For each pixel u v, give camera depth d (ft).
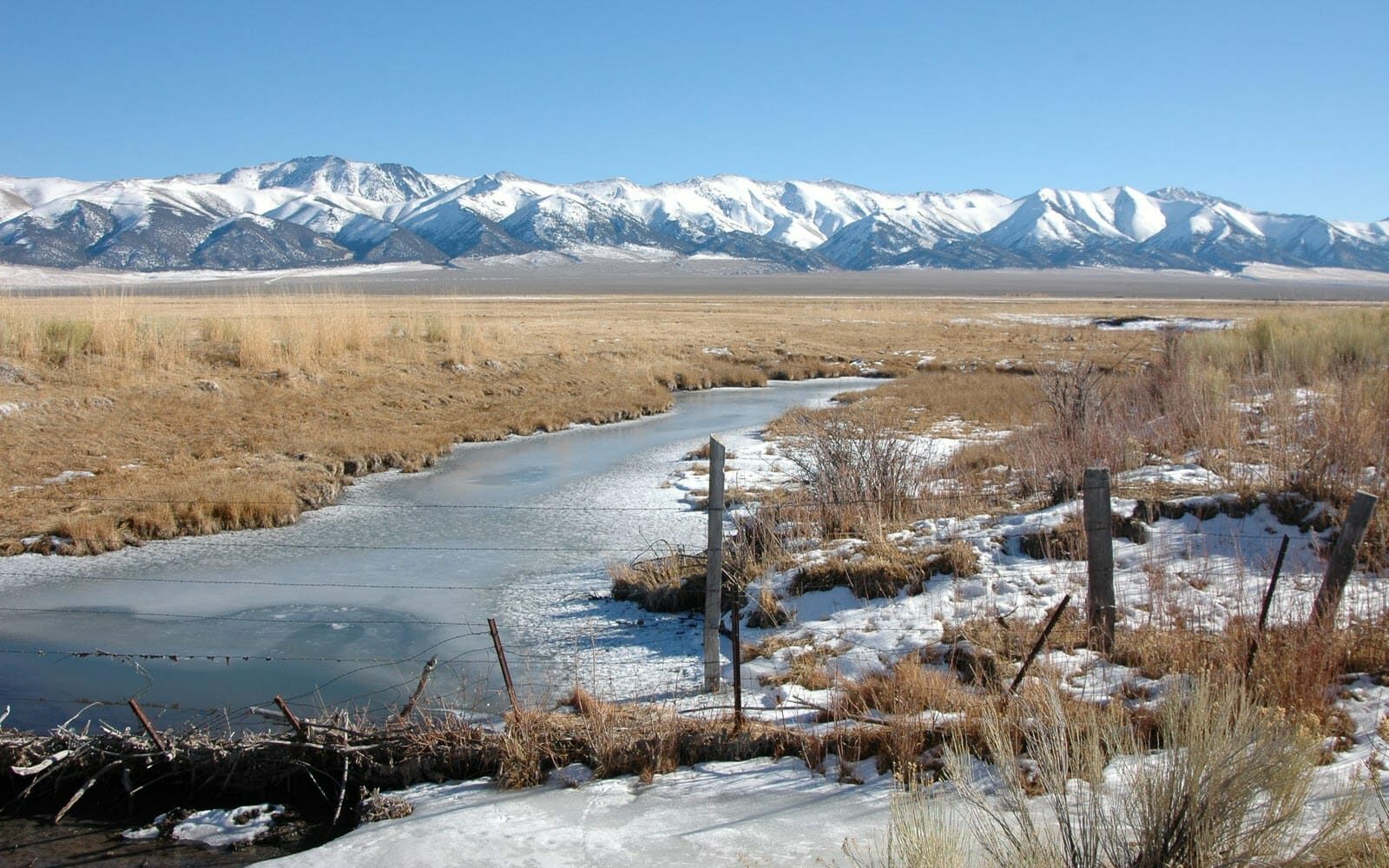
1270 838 12.75
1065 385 48.19
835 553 32.07
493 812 17.98
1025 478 41.11
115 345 68.74
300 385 72.13
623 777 19.30
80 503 44.83
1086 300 332.80
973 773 17.37
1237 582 27.25
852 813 16.84
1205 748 13.47
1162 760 14.88
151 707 25.41
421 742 20.44
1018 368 112.57
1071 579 28.32
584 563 38.55
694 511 47.11
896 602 28.55
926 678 21.99
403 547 41.55
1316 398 45.80
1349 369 55.06
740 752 19.94
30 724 24.44
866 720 20.20
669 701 23.68
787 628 28.63
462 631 31.14
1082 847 13.23
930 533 33.73
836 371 117.60
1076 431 42.24
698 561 34.65
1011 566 30.25
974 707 19.89
